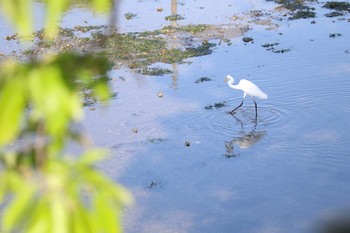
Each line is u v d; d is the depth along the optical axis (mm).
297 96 21688
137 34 28781
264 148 18109
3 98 2127
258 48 26625
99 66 2549
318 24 29297
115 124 19953
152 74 24125
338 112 20234
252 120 20078
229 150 18109
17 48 26625
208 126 19797
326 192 15484
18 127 2139
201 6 33781
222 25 30031
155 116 20594
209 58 25766
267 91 22297
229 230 14000
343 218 14227
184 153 17984
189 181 16391
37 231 2033
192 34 28750
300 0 33344
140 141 18766
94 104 21266
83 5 32875
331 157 17281
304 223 14141
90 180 2182
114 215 2139
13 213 2053
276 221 14289
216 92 22453
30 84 2148
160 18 31641
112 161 17531
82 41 26828
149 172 16938
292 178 16281
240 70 24391
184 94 22359
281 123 19781
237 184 16141
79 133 2418
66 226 2055
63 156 2268
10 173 2227
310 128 19297
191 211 14875
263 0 34219
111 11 3008
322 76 23141
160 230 14070
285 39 27531
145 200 15438
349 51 25562
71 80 2326
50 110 2145
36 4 32781
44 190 2133
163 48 26938
